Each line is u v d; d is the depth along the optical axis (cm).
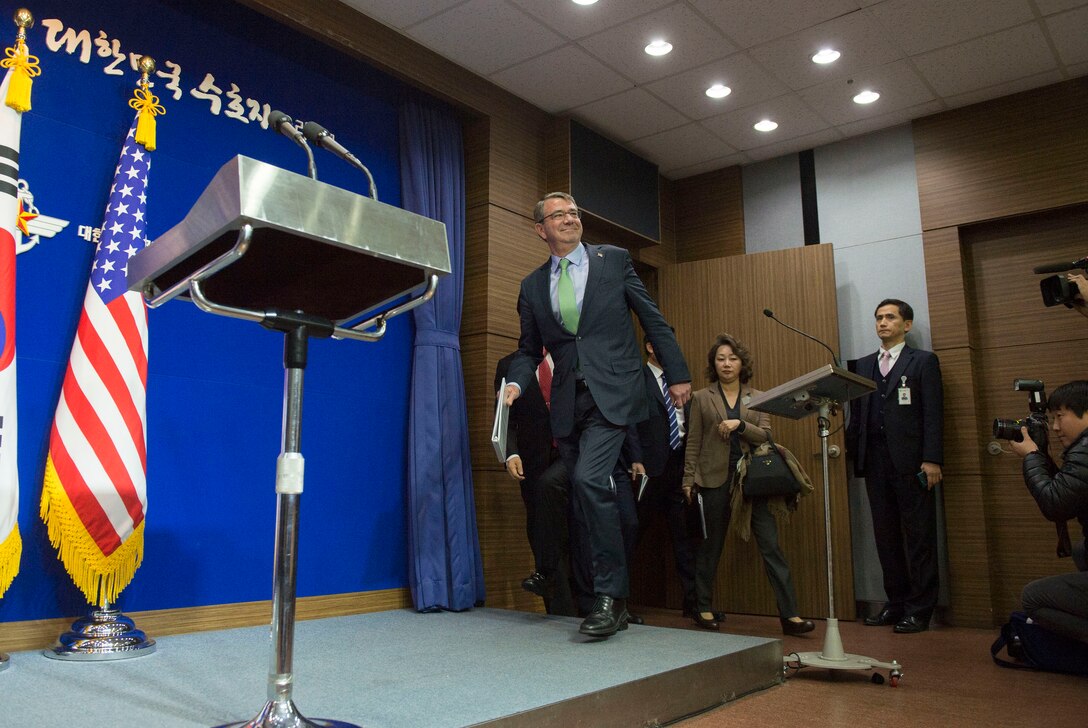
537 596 392
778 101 434
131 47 292
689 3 345
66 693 187
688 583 416
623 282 280
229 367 309
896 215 459
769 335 471
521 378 287
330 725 144
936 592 391
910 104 440
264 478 315
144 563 276
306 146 158
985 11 354
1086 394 271
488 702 177
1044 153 418
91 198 275
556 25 361
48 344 261
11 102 239
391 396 368
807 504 437
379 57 357
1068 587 271
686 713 217
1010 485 413
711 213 524
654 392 377
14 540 227
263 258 139
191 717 164
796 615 371
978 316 438
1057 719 217
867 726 209
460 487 357
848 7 349
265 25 339
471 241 403
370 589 346
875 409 414
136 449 253
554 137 443
